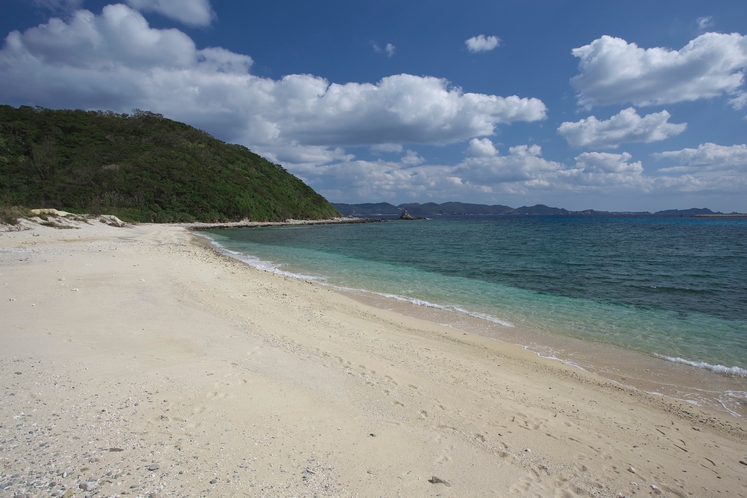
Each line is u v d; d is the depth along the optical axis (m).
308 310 9.54
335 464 3.21
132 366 4.83
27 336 5.60
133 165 56.81
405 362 6.27
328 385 4.93
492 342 7.91
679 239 40.22
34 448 2.91
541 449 3.92
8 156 48.34
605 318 9.96
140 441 3.17
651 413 5.12
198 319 7.50
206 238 35.91
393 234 49.16
